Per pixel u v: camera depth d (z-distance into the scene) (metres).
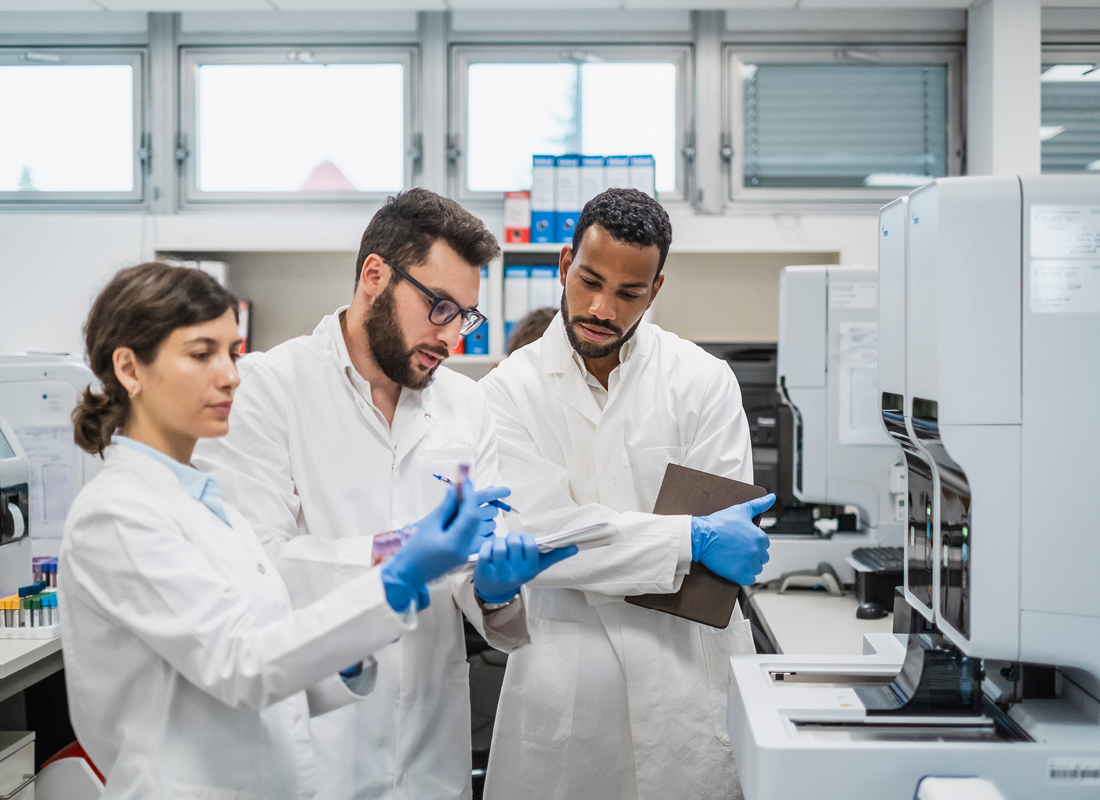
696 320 3.30
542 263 3.13
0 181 3.46
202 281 0.83
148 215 3.37
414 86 3.38
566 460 1.40
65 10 3.29
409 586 0.79
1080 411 0.82
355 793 1.09
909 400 0.92
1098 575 0.82
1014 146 3.09
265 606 0.90
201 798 0.83
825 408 2.02
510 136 3.41
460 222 1.10
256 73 3.42
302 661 0.76
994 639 0.83
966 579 0.85
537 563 0.97
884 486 2.02
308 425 1.17
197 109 3.42
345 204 3.42
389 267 1.09
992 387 0.83
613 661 1.33
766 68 3.38
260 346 3.32
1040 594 0.83
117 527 0.78
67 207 3.44
